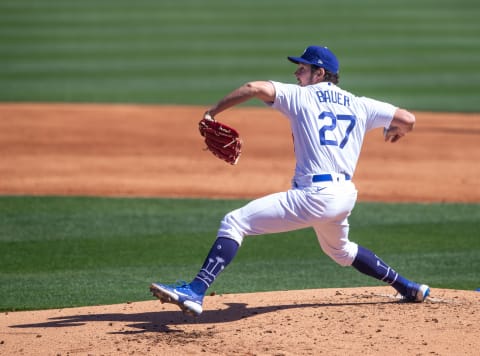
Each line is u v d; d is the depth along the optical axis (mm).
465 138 55219
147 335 19562
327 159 19422
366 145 53469
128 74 79875
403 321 20078
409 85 74938
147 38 99812
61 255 29453
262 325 20094
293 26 108500
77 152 49750
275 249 30938
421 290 21750
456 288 25656
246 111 66125
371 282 26531
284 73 79375
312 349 18156
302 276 27281
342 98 20000
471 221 34906
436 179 43688
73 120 60062
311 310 21375
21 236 31953
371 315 20656
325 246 21109
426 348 18141
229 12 119938
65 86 73562
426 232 33000
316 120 19484
